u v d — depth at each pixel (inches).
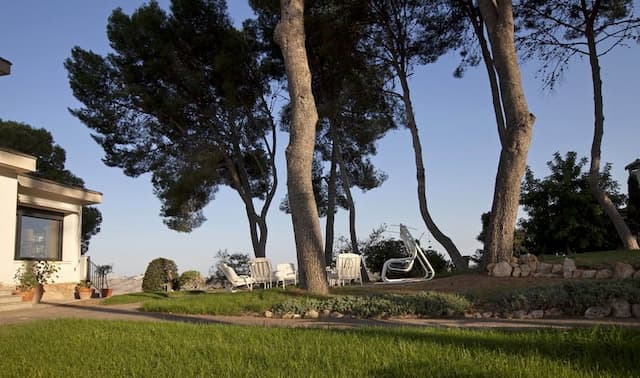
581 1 631.8
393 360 177.9
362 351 190.7
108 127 772.6
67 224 668.7
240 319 337.4
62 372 175.5
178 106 751.1
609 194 703.7
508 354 183.8
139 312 392.2
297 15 441.4
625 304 303.6
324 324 294.7
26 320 350.0
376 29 677.3
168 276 741.3
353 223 756.0
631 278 364.8
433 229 606.2
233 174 808.9
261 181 883.4
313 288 410.0
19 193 575.5
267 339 228.1
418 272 671.8
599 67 620.4
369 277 679.1
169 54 748.0
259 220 817.5
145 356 199.3
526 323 283.4
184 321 321.7
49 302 544.4
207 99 794.2
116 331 261.9
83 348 219.3
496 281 413.7
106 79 769.6
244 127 818.2
